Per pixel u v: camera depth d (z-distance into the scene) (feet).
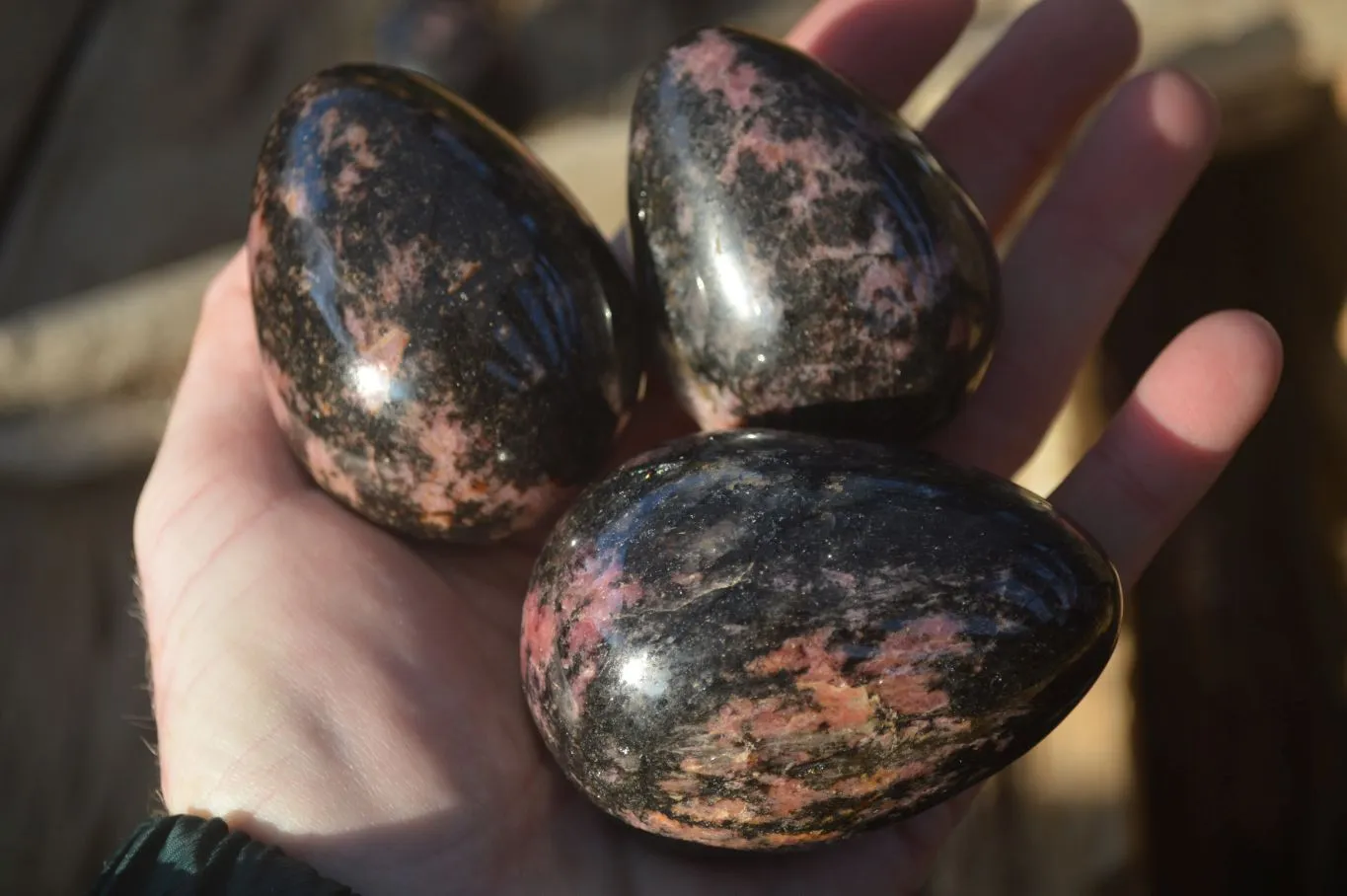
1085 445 1.17
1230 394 0.90
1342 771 1.09
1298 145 1.21
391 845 0.81
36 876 1.18
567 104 1.35
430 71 1.31
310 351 0.85
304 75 1.46
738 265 0.85
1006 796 1.08
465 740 0.84
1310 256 1.18
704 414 0.90
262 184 0.87
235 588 0.85
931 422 0.88
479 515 0.87
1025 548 0.77
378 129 0.86
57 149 1.43
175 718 0.84
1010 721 0.77
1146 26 1.23
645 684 0.77
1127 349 1.24
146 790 1.20
